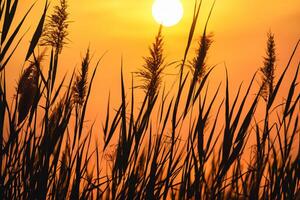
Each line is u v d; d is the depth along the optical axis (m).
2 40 3.54
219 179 3.62
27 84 3.61
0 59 3.53
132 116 3.69
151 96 3.72
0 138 3.51
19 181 3.60
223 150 3.60
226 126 3.62
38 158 3.62
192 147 3.65
